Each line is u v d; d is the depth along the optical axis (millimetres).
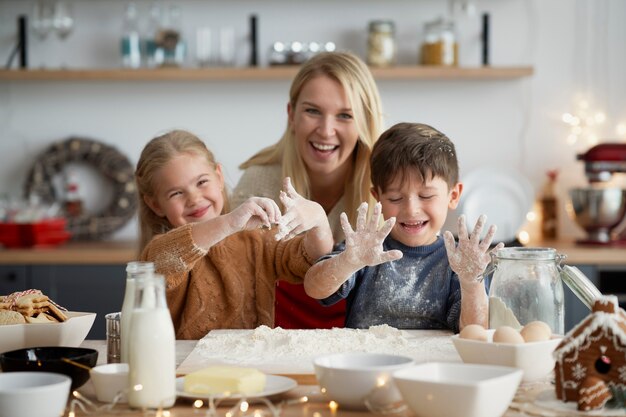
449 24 3844
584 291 1355
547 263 1412
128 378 1180
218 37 4004
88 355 1287
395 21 4000
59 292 3463
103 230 3941
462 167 4012
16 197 4027
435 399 1060
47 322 1460
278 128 4000
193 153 2086
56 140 4023
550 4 4023
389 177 1867
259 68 3799
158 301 1177
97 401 1243
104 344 1656
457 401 1049
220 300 1892
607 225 3648
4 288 3451
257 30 3945
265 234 1934
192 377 1204
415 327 1842
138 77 3807
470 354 1271
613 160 3652
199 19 4008
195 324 1876
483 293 1556
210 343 1484
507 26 4023
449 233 1544
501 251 1436
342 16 3998
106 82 4012
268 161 2527
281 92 3992
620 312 1175
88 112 4023
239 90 3996
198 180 2066
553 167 4027
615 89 4031
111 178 3984
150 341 1157
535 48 4020
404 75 3787
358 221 1592
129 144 4023
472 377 1137
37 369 1252
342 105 2279
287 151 2408
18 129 4023
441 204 1875
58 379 1147
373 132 2350
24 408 1072
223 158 4008
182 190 2059
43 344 1440
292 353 1414
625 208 3641
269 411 1169
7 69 3822
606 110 4031
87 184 4055
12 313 1468
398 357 1209
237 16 4004
